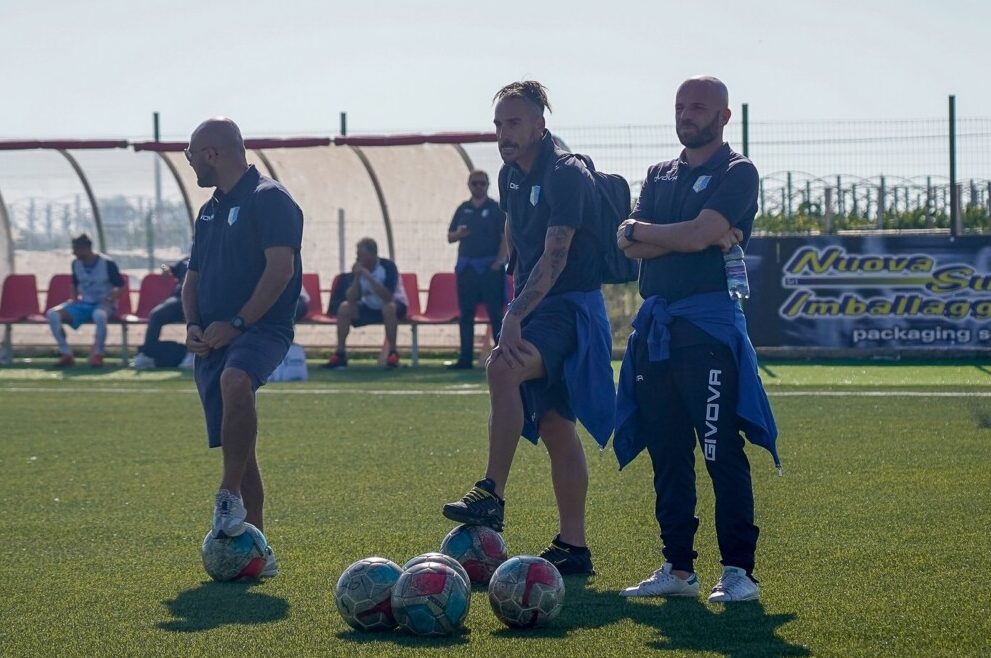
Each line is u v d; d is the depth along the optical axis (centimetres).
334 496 1156
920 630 674
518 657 635
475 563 806
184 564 886
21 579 840
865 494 1112
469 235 2433
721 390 752
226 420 850
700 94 761
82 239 2683
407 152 2695
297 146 2658
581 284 851
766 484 1174
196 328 891
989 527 960
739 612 725
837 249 2580
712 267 763
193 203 2891
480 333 2795
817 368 2423
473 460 1380
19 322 2723
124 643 674
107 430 1670
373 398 2012
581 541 853
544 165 849
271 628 702
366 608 688
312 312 2753
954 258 2538
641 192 809
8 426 1716
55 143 2808
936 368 2394
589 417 842
